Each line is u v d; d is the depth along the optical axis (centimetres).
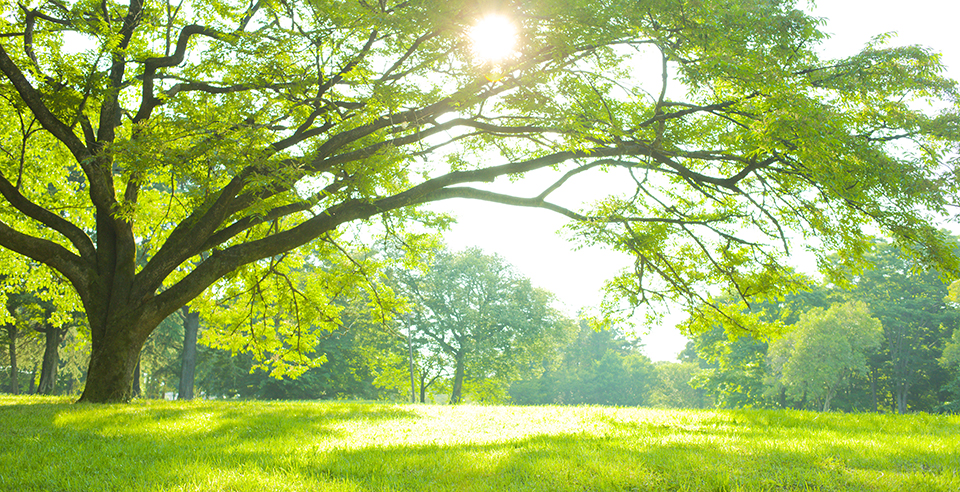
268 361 2147
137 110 1662
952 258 1293
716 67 1227
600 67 1509
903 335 5294
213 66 1514
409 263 2048
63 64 1419
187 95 1582
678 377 8538
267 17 1588
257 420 1029
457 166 1902
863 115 1345
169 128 1354
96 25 1429
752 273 1711
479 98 1425
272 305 2130
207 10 1706
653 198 1658
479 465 591
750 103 1353
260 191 1339
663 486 511
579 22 1252
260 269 1995
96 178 1456
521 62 1341
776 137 1238
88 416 1032
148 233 1973
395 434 870
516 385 8994
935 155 1315
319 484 513
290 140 1534
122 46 1522
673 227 1727
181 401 1569
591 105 1488
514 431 914
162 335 4044
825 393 4638
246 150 1277
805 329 4403
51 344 3316
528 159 1759
